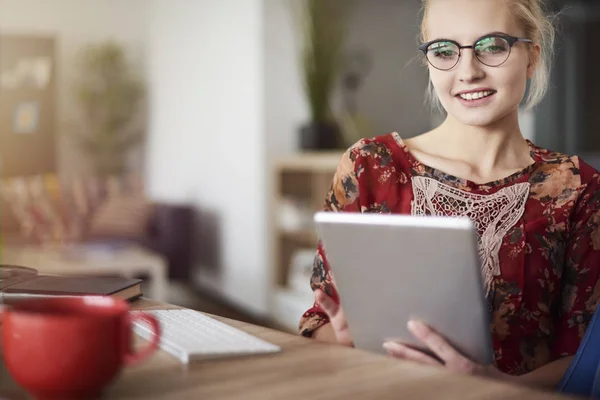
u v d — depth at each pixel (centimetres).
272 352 86
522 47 118
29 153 655
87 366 68
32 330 68
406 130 486
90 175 680
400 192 126
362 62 473
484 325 90
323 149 416
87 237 501
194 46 569
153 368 80
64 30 666
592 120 429
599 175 123
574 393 102
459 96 121
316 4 420
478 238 120
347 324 104
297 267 417
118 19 682
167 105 642
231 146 500
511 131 125
